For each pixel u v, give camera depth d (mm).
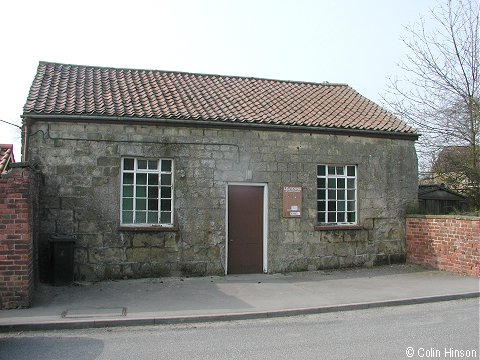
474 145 16922
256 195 12266
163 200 11547
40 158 10664
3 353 6102
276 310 8336
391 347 6254
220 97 13688
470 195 16781
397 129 13562
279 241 12297
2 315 7797
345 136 13086
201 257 11594
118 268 10977
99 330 7324
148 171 11469
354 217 13258
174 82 14398
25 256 8281
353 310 8750
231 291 9969
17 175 8273
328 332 7137
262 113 12812
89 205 10875
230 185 12055
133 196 11328
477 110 16562
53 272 10227
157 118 11250
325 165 13062
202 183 11695
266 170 12258
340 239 12898
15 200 8258
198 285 10562
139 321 7664
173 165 11555
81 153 10891
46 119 10648
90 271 10805
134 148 11227
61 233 10695
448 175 17750
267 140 12312
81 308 8359
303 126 12453
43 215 10609
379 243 13344
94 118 10844
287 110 13500
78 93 12156
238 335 7008
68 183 10789
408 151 13867
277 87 15750
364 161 13281
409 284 10773
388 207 13523
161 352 6148
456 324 7480
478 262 11633
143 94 12820
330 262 12750
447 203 16438
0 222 8195
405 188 13781
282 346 6395
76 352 6148
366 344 6422
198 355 6016
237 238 12055
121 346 6430
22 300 8281
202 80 15102
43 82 12586
